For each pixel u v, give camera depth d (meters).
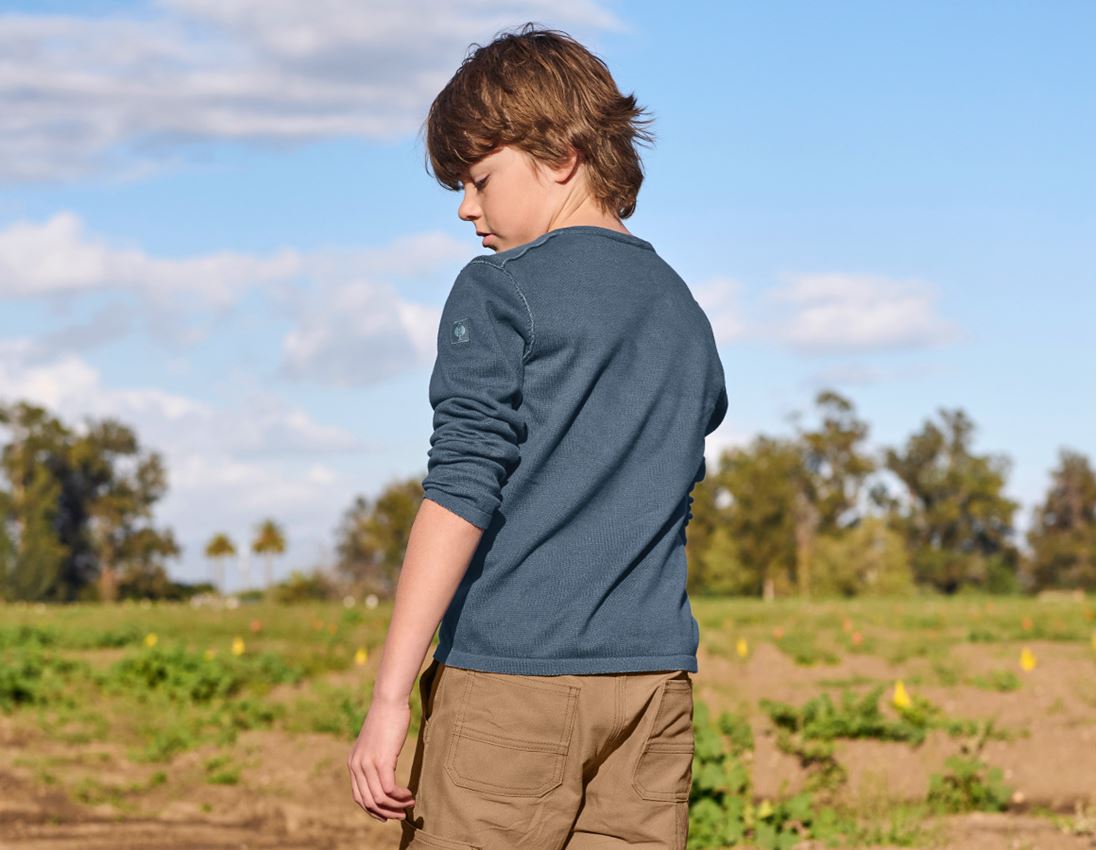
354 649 14.35
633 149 2.19
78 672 11.50
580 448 2.00
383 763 1.88
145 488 105.06
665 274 2.17
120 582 103.50
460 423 1.95
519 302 2.00
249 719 9.47
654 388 2.06
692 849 5.89
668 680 2.02
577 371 2.00
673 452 2.07
